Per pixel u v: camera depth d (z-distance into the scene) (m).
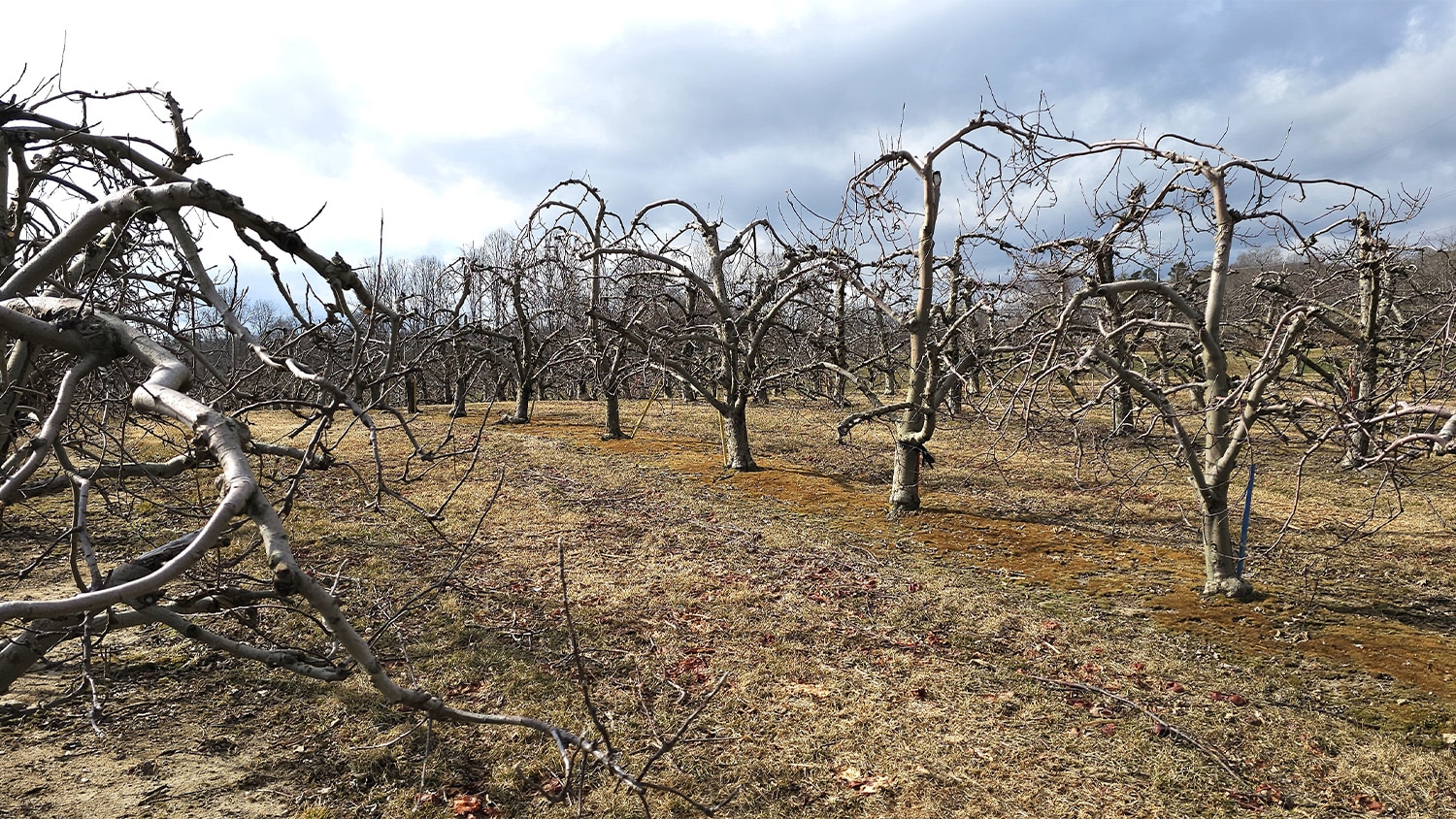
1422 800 4.29
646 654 5.96
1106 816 4.16
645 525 9.71
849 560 8.42
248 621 3.68
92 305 2.87
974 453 14.90
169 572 1.81
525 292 16.81
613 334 15.63
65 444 4.18
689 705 5.16
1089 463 13.56
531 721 2.57
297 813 4.07
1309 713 5.20
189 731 4.79
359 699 5.17
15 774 4.28
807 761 4.59
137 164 3.98
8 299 2.94
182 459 3.68
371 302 2.87
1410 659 6.01
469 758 4.56
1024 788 4.37
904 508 10.51
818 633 6.44
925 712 5.15
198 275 2.63
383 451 14.23
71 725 4.80
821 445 15.84
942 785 4.39
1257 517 10.39
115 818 3.97
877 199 10.33
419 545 8.55
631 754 4.61
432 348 6.04
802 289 12.46
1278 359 6.45
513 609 6.79
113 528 8.66
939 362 10.10
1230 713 5.19
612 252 11.70
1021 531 9.68
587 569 7.98
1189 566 8.35
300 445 14.15
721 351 15.05
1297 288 12.61
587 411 21.47
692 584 7.54
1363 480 12.38
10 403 3.71
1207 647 6.25
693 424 18.94
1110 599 7.35
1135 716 5.15
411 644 6.00
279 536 2.07
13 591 6.89
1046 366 6.67
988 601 7.21
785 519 10.15
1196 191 7.86
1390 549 8.90
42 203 5.66
